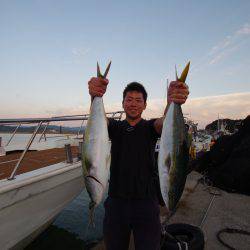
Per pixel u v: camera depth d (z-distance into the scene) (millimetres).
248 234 2297
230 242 2166
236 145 4285
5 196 1799
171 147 1269
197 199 3268
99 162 1294
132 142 1426
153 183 1412
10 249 2092
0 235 1899
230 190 3590
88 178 1290
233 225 2508
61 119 2279
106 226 1410
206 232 2350
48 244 2812
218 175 3822
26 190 1977
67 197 2666
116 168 1446
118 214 1386
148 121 1490
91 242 2885
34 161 2908
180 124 1292
